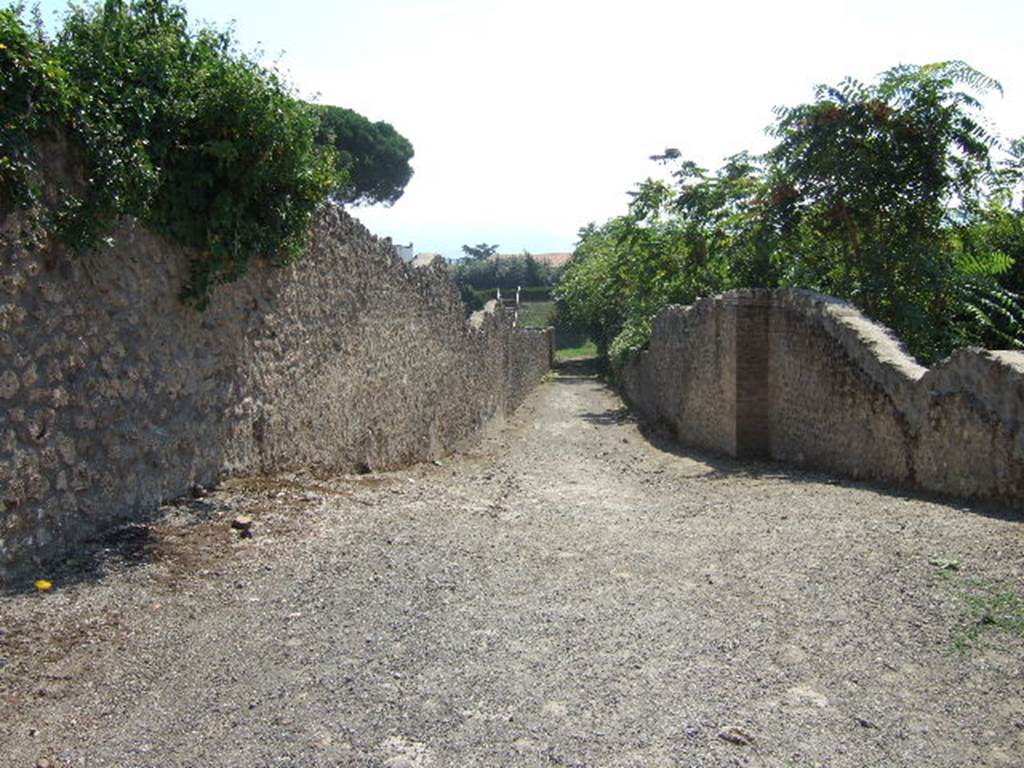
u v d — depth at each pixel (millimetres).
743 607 4566
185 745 3146
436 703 3498
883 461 8438
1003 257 11469
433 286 13953
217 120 6176
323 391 8938
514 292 70188
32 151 4566
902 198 11023
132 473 5703
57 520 4926
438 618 4422
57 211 4840
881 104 10758
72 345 5059
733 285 15602
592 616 4461
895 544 5520
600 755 3123
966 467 7035
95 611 4277
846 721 3365
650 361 20656
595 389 35094
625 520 6875
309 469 8508
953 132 10641
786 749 3166
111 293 5441
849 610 4461
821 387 9977
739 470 10609
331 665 3838
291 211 7066
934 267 10688
